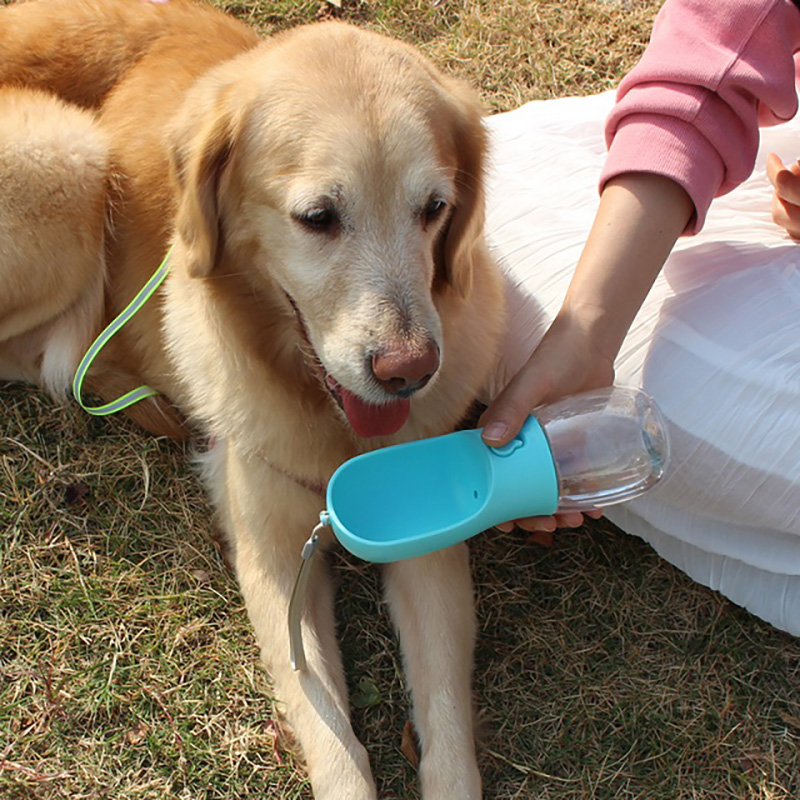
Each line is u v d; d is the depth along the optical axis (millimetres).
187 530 1155
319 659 1040
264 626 1060
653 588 1129
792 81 1037
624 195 1020
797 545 1062
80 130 1181
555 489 933
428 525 933
